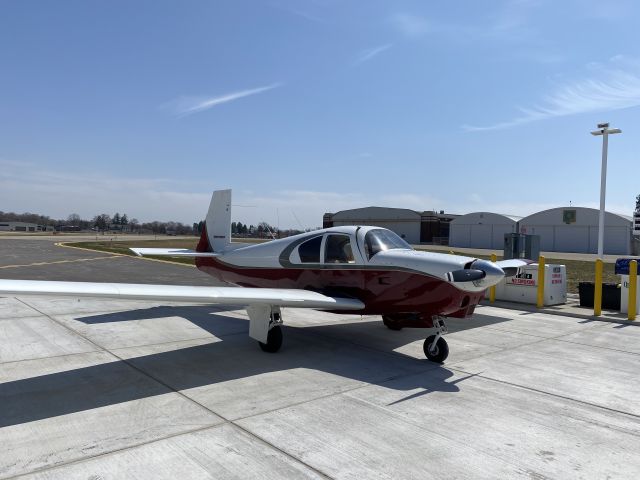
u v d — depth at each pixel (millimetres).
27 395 4469
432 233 61188
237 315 8922
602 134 11930
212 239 9648
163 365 5566
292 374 5324
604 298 10109
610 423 4059
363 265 6488
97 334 7094
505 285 11008
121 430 3699
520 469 3207
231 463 3195
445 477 3076
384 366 5734
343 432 3740
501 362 6000
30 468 3086
